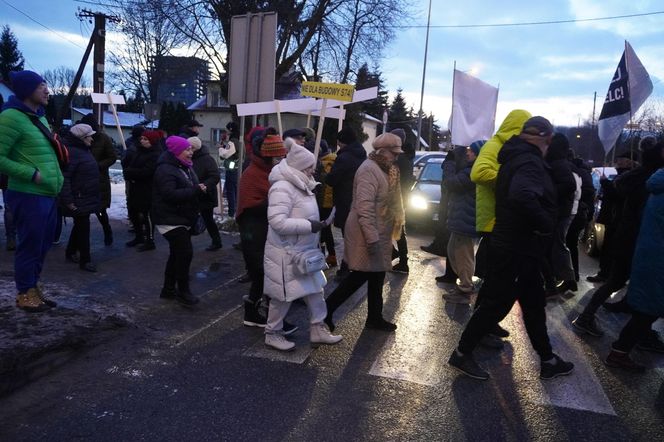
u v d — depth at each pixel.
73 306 4.78
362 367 4.04
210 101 40.03
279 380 3.77
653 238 3.90
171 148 5.08
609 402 3.61
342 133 6.08
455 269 5.95
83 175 6.02
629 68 6.93
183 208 5.09
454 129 6.91
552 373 3.92
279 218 3.88
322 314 4.38
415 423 3.26
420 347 4.50
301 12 17.53
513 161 3.64
